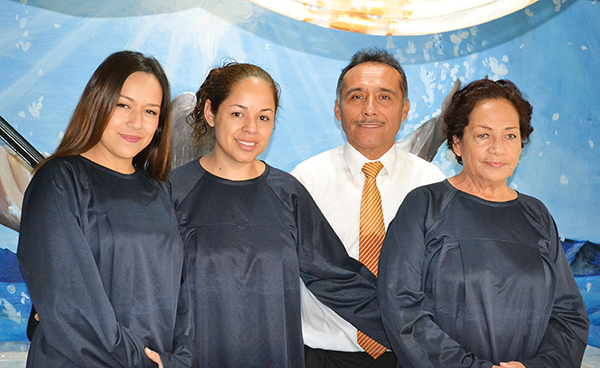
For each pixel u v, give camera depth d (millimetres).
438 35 3764
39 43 3309
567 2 3967
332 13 1451
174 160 3295
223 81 1770
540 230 1686
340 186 2127
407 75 3730
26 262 1385
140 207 1567
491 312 1564
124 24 3404
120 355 1386
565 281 1683
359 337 1925
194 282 1673
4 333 3227
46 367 1397
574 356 1588
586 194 3990
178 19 3453
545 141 3959
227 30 3518
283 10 1441
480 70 3840
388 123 2010
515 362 1527
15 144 1980
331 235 1931
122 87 1504
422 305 1601
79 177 1493
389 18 1464
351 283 1870
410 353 1550
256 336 1703
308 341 2000
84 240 1412
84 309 1367
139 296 1496
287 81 3611
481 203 1692
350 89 2021
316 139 3645
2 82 3266
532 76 3932
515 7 1454
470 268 1585
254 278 1712
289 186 1897
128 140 1519
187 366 1524
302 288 2031
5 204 3260
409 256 1636
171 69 3438
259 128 1745
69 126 1543
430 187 1757
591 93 4008
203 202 1768
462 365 1490
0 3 3268
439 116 3768
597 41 4004
